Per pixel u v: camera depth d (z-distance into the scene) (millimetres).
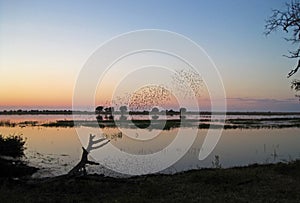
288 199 10312
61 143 26578
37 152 21625
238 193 11070
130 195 11102
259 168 15797
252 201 10086
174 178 13695
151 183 12250
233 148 24938
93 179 12734
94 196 11086
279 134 36250
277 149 24641
